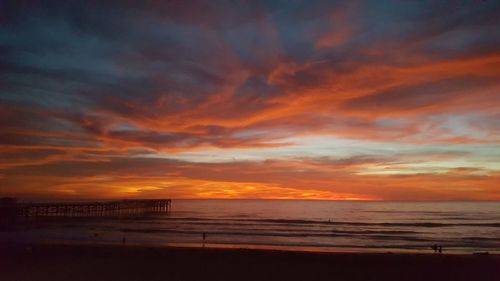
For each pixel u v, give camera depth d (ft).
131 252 65.05
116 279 44.55
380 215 258.57
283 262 58.44
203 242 90.12
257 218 210.38
